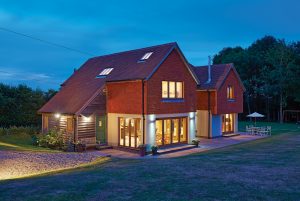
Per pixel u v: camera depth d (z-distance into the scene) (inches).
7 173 503.2
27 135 1029.2
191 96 923.4
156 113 802.2
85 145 818.2
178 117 876.6
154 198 285.7
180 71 884.0
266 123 1707.7
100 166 520.7
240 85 1220.5
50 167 551.8
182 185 335.9
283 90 1700.3
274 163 478.3
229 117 1203.9
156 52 871.1
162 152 779.4
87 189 326.6
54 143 839.1
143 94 781.3
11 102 1090.7
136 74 804.6
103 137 884.0
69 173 454.0
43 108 980.6
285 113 1857.8
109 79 874.1
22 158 613.3
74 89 995.3
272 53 1761.8
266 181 348.8
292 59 1739.7
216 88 1066.1
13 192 322.7
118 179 378.3
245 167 444.5
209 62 1114.7
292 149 681.6
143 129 780.6
